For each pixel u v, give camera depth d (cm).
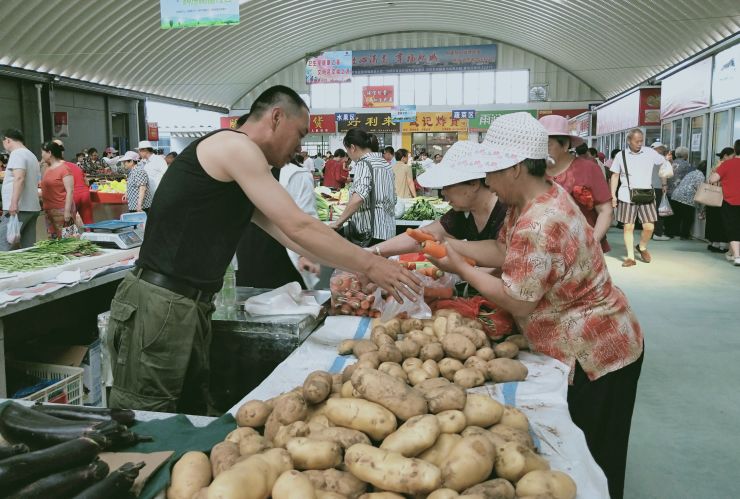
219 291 224
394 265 184
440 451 121
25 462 104
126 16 1487
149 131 2045
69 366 307
